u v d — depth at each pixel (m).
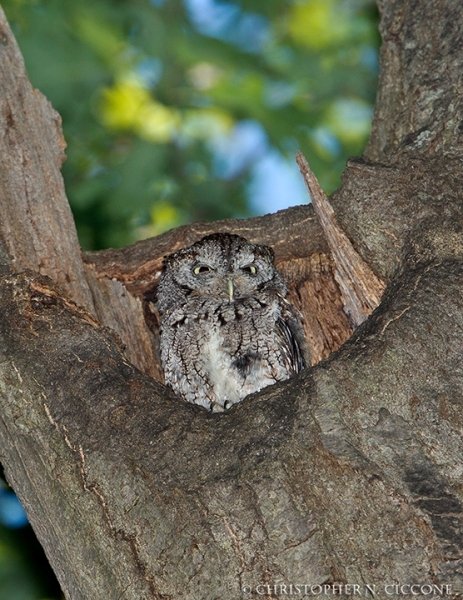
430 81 10.20
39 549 13.29
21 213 10.05
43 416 7.43
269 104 15.88
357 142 17.25
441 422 6.80
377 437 6.70
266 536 6.36
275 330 10.70
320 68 15.75
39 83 14.70
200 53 15.30
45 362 7.73
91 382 7.54
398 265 8.75
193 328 10.76
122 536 6.72
